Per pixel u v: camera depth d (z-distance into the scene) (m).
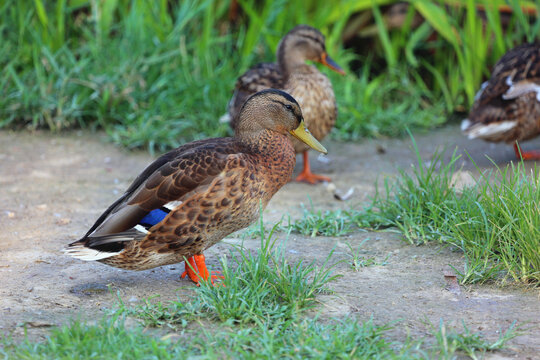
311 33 11.70
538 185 7.84
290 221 9.48
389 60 15.34
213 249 8.46
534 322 6.45
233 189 6.94
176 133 13.25
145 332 6.20
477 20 15.35
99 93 13.89
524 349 5.93
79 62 14.26
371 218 9.33
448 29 14.93
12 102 13.82
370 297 7.04
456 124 15.05
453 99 15.57
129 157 12.73
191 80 14.28
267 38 15.09
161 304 6.80
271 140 7.43
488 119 11.67
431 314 6.64
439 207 8.75
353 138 14.09
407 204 9.23
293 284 6.80
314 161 12.94
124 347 5.68
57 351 5.60
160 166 7.15
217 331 6.19
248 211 7.17
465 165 12.27
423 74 16.45
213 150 7.12
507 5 15.19
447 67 16.23
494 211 8.03
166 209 6.85
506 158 12.57
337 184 11.52
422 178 9.34
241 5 16.25
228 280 6.75
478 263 7.57
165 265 7.78
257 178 7.14
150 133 13.11
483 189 8.29
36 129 13.84
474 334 6.14
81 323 6.31
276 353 5.72
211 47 15.52
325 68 15.31
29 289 7.16
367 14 16.12
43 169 11.88
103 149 13.05
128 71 14.14
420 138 14.17
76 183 11.25
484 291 7.19
